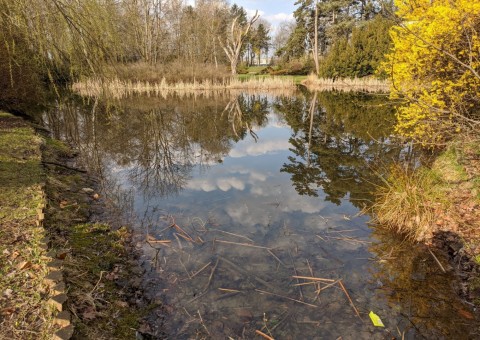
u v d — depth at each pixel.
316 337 2.87
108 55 6.46
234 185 6.82
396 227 4.77
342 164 8.18
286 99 21.62
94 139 10.65
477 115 6.05
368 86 26.78
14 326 2.37
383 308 3.24
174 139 11.25
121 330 2.71
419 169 6.45
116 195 5.97
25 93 11.83
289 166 8.23
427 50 5.69
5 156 6.34
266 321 3.03
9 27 5.21
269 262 3.98
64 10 5.39
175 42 31.78
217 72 28.44
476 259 3.74
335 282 3.61
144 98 21.53
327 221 5.09
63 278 2.96
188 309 3.15
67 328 2.33
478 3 4.72
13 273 2.92
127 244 4.26
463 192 5.03
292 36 39.91
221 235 4.62
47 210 4.34
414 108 6.45
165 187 6.62
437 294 3.44
